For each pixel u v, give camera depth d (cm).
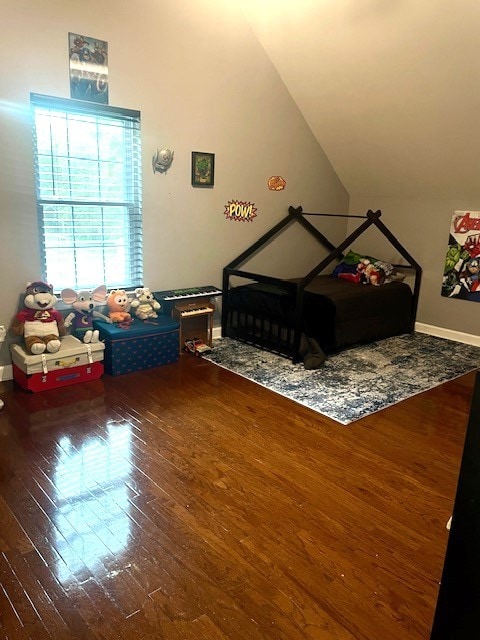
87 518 188
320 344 395
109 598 151
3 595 150
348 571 166
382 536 184
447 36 295
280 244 460
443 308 453
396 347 417
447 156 391
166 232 374
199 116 370
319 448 246
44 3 283
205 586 157
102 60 312
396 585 161
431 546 180
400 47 320
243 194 416
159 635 139
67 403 288
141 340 337
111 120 330
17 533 178
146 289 360
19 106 287
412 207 464
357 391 318
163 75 343
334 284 436
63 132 312
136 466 224
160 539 178
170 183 366
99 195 338
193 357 375
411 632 143
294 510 198
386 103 372
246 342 409
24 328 304
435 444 254
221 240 411
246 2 362
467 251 427
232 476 219
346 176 487
